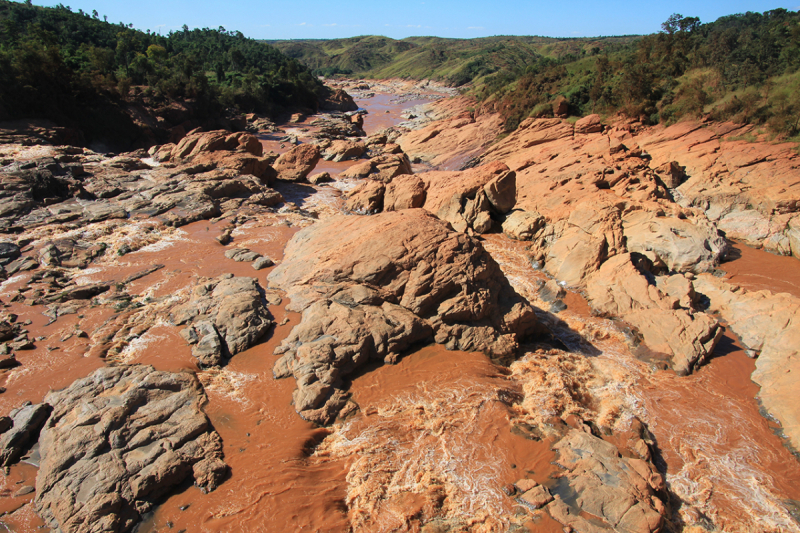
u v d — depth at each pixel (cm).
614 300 2178
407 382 1524
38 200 2809
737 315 2102
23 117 5253
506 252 2836
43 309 1808
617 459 1255
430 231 1903
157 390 1353
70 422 1219
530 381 1614
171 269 2164
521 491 1180
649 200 3050
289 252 2292
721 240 2741
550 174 3722
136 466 1137
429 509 1138
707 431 1525
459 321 1748
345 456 1268
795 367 1706
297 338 1590
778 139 3794
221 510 1102
